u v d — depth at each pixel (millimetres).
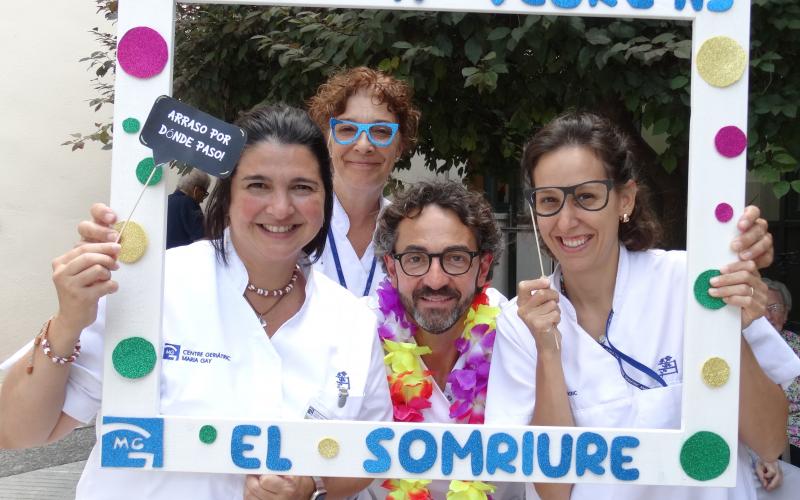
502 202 4000
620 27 2617
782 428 1680
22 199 6043
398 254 1905
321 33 3021
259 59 3475
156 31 1459
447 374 2059
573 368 1733
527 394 1760
